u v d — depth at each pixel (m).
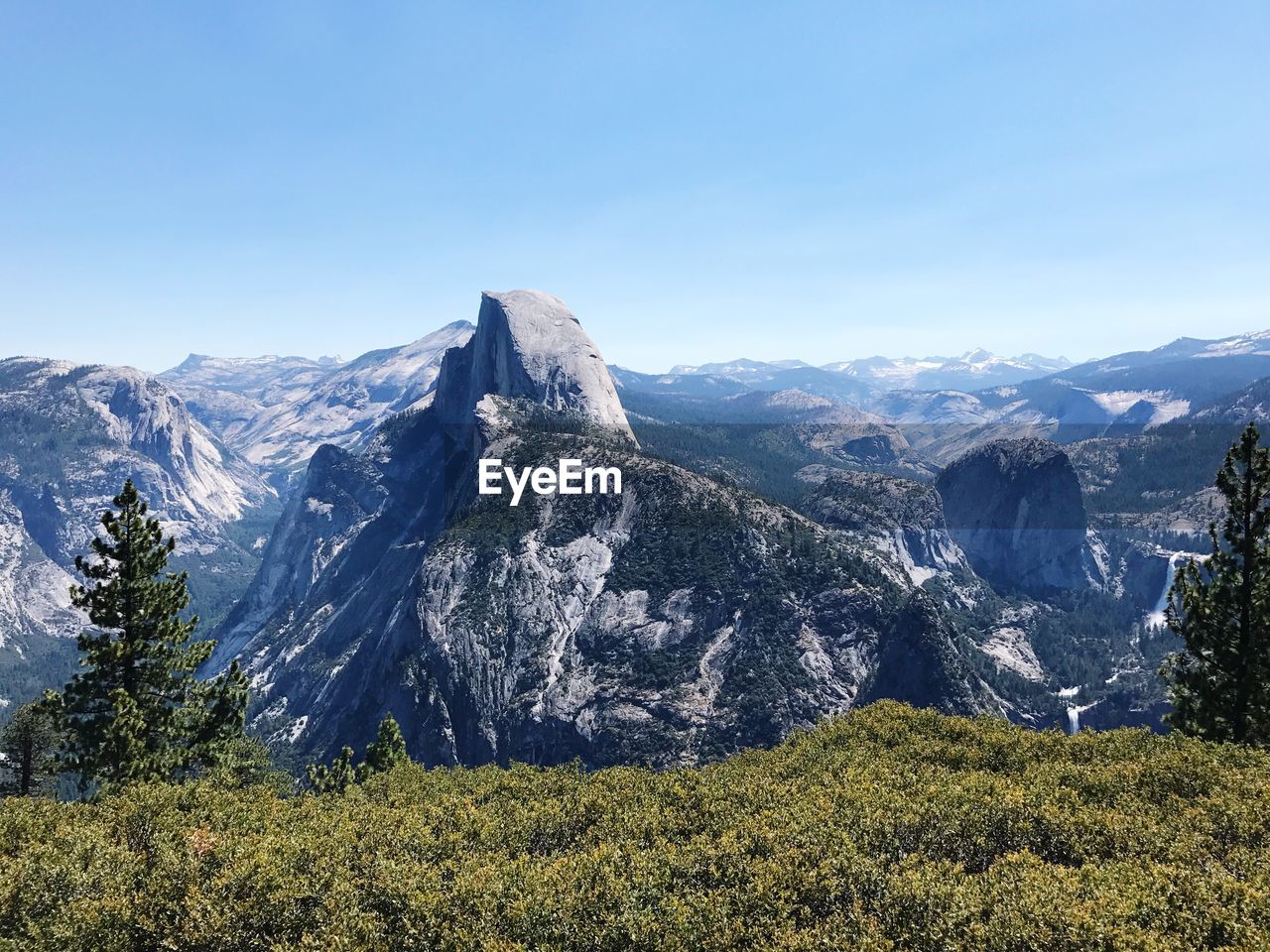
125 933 21.62
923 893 20.30
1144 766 29.67
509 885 22.83
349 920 21.83
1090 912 18.30
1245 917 17.80
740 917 20.84
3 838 27.56
